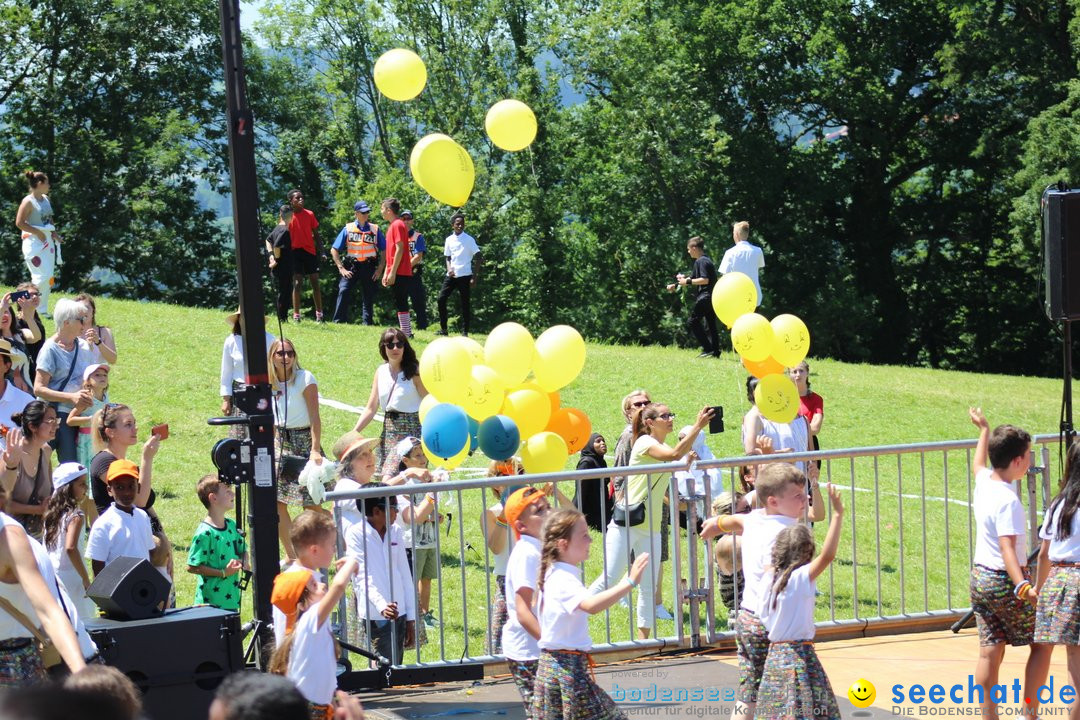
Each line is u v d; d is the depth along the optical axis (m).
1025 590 5.67
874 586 10.08
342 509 7.04
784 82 37.19
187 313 18.97
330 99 41.91
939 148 38.34
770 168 36.78
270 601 6.14
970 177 39.69
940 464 15.38
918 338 41.47
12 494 7.29
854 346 37.00
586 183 38.06
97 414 7.41
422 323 19.25
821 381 19.08
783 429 9.32
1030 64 32.88
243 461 6.11
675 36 37.22
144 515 6.88
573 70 38.66
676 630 7.65
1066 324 7.32
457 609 8.94
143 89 37.47
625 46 36.34
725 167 37.00
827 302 36.12
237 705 2.70
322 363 16.55
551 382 7.75
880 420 17.08
